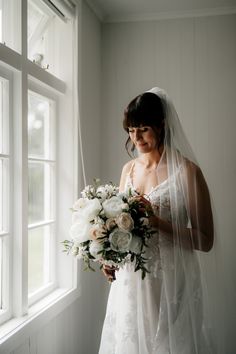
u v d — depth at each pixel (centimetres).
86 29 236
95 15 256
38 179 199
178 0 242
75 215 142
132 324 152
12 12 162
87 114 238
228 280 177
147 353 149
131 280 154
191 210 153
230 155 253
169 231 150
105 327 171
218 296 162
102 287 265
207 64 256
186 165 157
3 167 156
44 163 202
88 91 240
